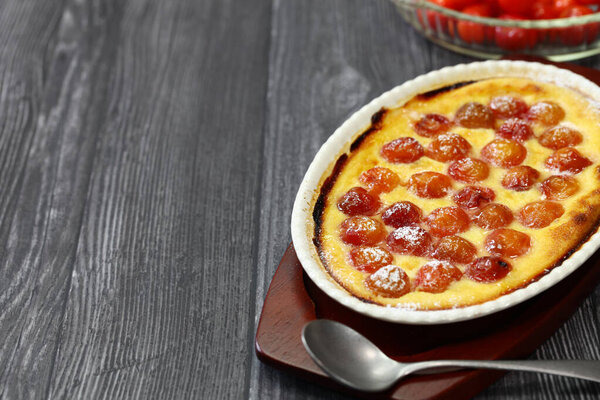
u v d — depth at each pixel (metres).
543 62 0.82
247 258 0.75
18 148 0.85
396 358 0.66
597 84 0.80
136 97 0.88
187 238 0.77
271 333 0.68
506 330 0.67
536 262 0.68
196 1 0.96
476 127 0.76
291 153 0.83
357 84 0.88
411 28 0.92
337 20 0.93
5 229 0.79
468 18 0.83
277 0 0.96
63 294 0.74
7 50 0.93
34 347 0.71
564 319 0.69
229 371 0.69
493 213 0.70
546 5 0.89
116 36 0.94
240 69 0.90
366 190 0.72
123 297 0.74
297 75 0.89
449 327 0.67
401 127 0.76
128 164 0.83
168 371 0.69
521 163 0.73
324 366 0.65
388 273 0.67
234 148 0.83
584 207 0.70
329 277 0.68
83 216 0.79
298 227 0.70
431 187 0.72
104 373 0.69
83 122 0.87
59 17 0.96
